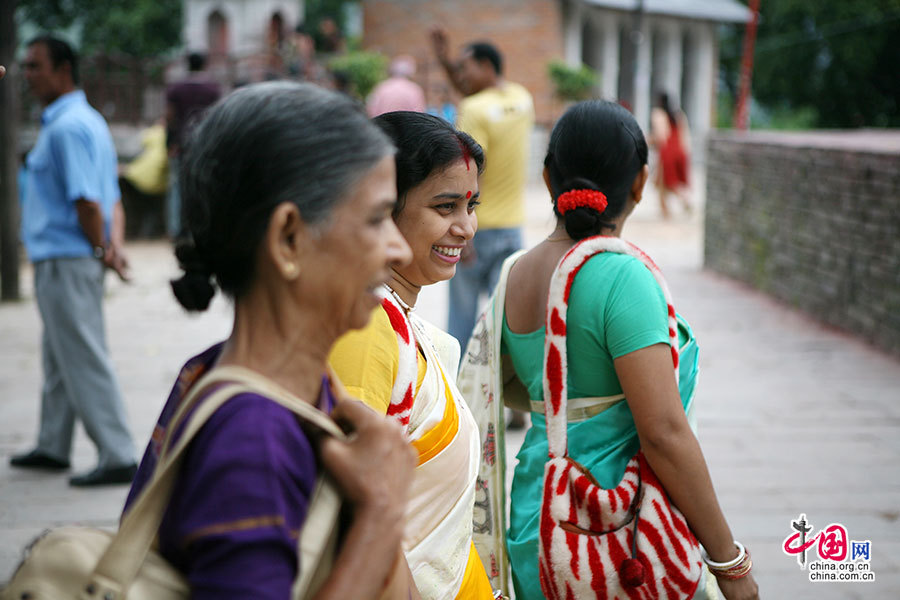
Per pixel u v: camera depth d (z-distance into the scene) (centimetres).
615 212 210
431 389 163
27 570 107
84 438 488
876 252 657
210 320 754
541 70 2322
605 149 205
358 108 113
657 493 196
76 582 105
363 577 106
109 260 418
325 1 2744
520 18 2309
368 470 109
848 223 698
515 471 222
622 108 213
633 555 194
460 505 168
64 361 407
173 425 108
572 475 197
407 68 1052
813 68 3075
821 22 2967
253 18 1827
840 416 511
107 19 2183
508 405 247
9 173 819
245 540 99
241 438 102
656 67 2688
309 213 107
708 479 193
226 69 1672
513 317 223
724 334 700
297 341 112
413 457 114
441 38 606
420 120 185
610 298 196
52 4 2112
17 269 830
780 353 644
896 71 3047
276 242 107
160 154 1118
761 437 478
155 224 1175
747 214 891
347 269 109
